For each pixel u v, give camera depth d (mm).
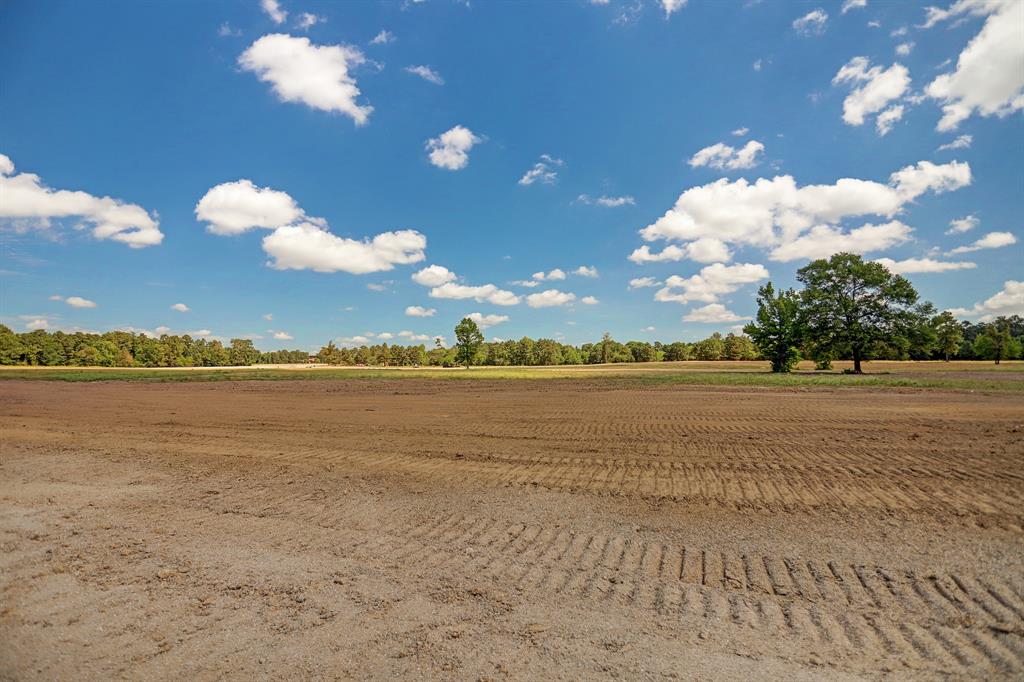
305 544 5535
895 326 45969
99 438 12672
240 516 6500
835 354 48906
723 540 5367
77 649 3617
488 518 6246
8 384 38938
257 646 3607
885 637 3559
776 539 5352
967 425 12383
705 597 4180
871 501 6488
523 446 10805
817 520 5867
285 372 61469
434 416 16312
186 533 5922
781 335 52094
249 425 14641
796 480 7602
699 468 8531
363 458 9852
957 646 3420
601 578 4562
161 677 3275
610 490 7344
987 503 6281
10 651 3615
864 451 9531
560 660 3367
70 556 5281
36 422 15992
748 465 8648
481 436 12172
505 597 4258
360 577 4699
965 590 4172
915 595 4121
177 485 8078
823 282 49781
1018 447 9547
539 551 5203
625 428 13062
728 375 41438
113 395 27344
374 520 6262
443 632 3742
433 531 5848
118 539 5754
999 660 3254
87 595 4426
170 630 3844
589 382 35156
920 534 5363
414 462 9438
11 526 6246
